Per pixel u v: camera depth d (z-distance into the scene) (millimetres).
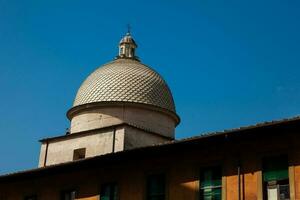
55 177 35250
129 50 48312
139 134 41219
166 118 44156
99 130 41531
